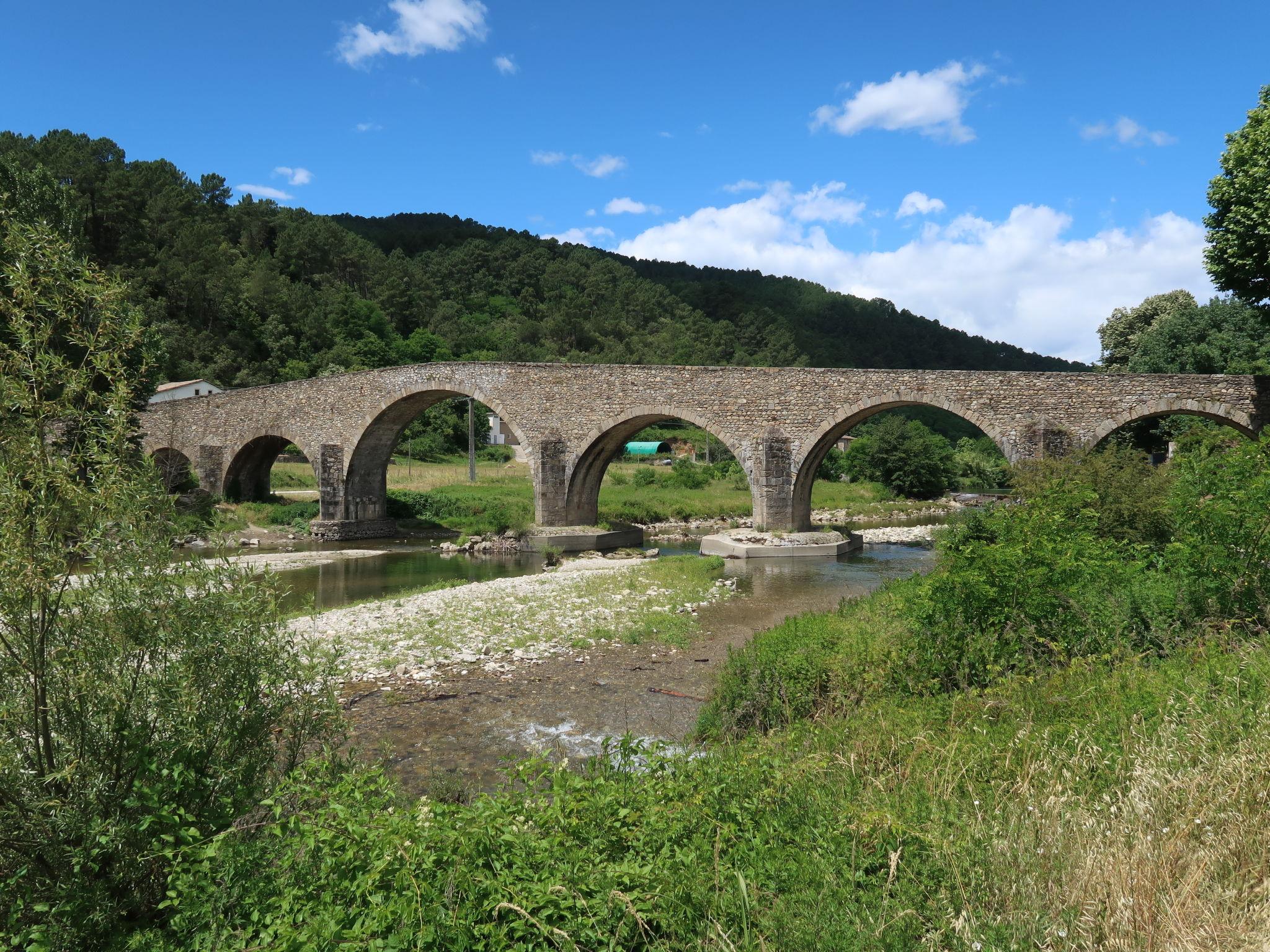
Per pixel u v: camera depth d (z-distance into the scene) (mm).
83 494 4387
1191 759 4594
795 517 32469
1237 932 3152
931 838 4043
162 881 4469
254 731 5031
